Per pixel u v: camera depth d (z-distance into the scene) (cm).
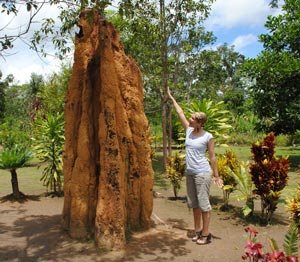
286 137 2630
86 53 618
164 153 1439
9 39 550
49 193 1012
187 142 604
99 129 569
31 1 547
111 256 532
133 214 612
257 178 700
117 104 589
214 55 1781
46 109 2156
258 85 1648
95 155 592
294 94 1614
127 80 621
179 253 548
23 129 2941
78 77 619
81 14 626
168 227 662
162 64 1369
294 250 411
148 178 621
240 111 3853
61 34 721
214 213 787
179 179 937
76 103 619
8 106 4494
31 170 1512
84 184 586
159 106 1739
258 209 816
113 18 1349
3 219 741
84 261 516
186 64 1700
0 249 563
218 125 906
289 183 1146
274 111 1675
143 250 554
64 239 590
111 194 556
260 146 708
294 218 586
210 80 1945
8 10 542
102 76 572
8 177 1345
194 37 1413
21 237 616
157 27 1242
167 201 917
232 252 558
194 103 927
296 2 1628
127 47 1360
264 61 1577
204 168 588
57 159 1005
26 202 911
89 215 588
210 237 603
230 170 788
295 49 1642
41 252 549
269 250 562
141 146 616
